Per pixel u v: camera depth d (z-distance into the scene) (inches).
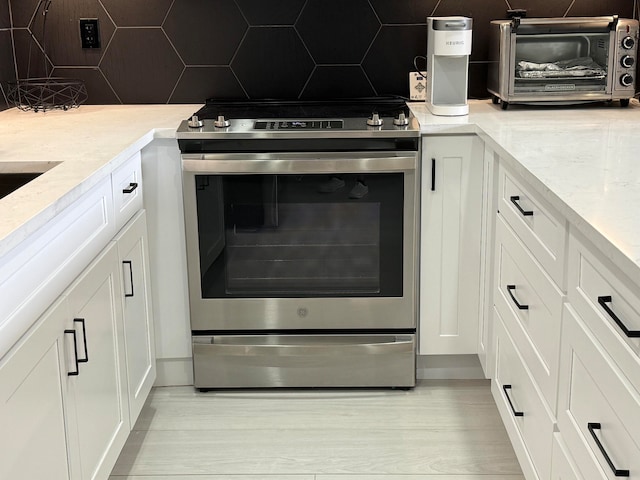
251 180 107.5
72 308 73.9
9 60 125.8
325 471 96.1
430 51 113.3
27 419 62.9
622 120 106.2
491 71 120.7
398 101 125.0
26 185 73.2
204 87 128.0
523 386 84.7
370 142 104.7
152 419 109.0
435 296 114.0
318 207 108.5
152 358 108.0
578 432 64.9
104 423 84.4
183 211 110.7
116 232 91.4
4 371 58.5
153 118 115.2
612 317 53.8
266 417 109.0
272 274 111.2
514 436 89.2
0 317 58.4
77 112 121.9
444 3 124.6
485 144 106.8
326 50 126.4
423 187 109.6
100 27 126.5
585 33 111.7
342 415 109.2
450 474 95.0
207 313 112.6
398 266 110.3
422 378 119.4
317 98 127.4
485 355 109.7
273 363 114.1
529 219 82.0
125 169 95.2
